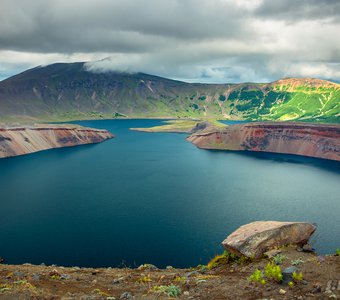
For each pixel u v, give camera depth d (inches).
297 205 5551.2
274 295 767.1
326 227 4426.7
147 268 1300.4
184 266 3189.0
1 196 6023.6
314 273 851.4
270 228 1169.4
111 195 6043.3
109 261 3324.3
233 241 1155.9
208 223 4493.1
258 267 995.3
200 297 807.1
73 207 5295.3
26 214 4938.5
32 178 7647.6
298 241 1163.3
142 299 801.6
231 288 842.2
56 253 3538.4
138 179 7519.7
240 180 7628.0
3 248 3690.9
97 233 4124.0
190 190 6520.7
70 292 873.5
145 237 3971.5
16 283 913.5
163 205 5408.5
